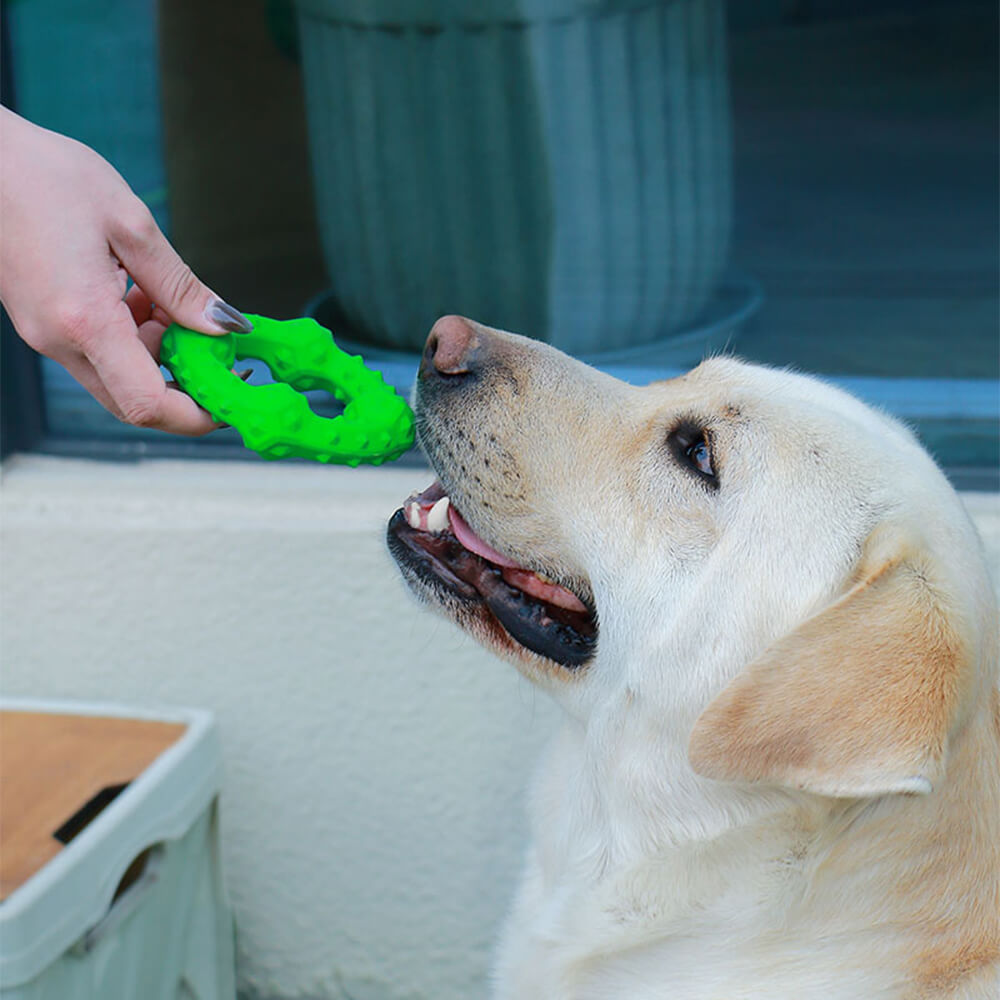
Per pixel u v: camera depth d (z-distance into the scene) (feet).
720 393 3.55
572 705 3.64
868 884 3.41
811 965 3.43
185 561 4.45
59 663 4.57
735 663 3.40
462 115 4.44
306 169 4.51
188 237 4.60
